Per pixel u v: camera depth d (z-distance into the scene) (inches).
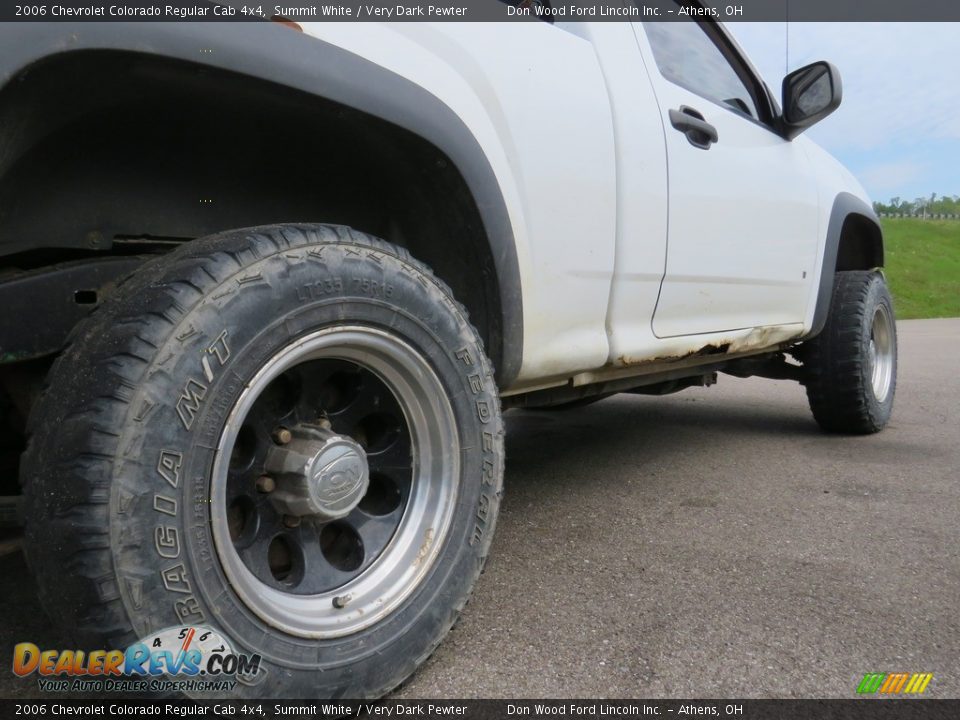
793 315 130.5
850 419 147.9
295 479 49.6
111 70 43.4
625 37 89.2
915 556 82.3
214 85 47.8
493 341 70.5
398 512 57.2
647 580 75.0
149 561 39.4
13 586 71.3
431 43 62.1
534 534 89.6
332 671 47.3
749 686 55.3
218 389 42.7
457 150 60.6
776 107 131.0
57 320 47.8
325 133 57.8
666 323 96.6
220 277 43.9
